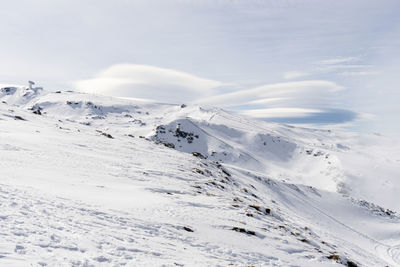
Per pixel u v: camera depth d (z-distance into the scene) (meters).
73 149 37.50
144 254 9.98
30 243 8.14
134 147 53.94
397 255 73.44
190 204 22.05
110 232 11.60
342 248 39.50
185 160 52.75
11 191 14.32
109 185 22.84
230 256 13.50
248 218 22.05
